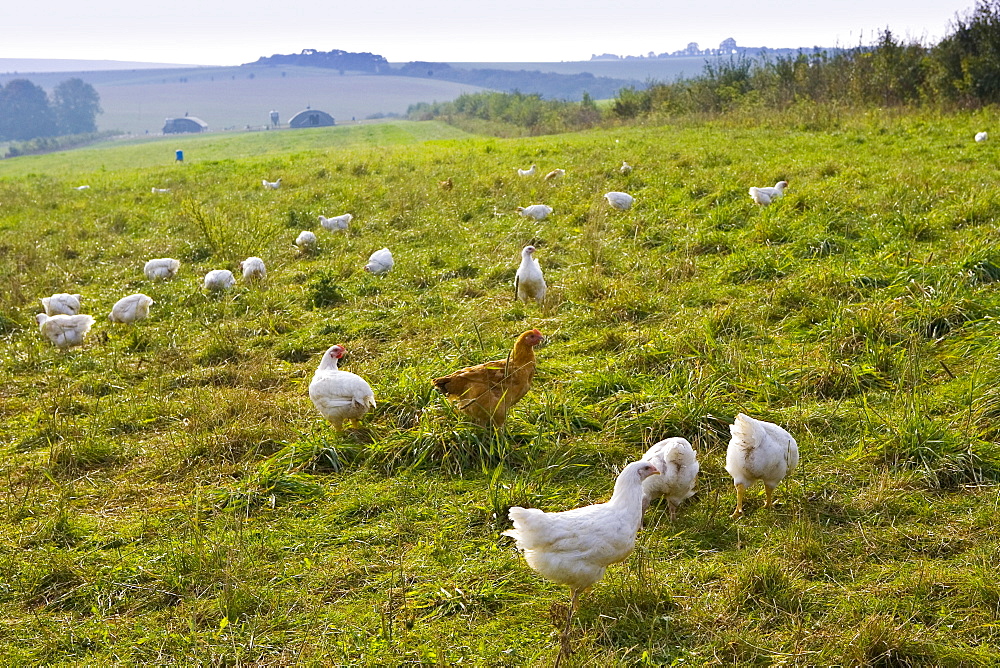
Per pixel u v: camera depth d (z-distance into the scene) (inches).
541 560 175.9
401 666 173.3
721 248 471.8
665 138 1073.5
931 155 732.7
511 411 282.4
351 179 885.8
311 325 404.5
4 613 198.1
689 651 172.7
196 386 331.0
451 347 353.4
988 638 169.3
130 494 253.1
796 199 536.7
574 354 341.7
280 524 231.0
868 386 286.4
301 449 264.8
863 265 395.5
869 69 1264.8
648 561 206.4
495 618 188.9
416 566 208.1
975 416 255.4
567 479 247.8
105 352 383.6
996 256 374.9
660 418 263.1
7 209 834.2
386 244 563.5
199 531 223.8
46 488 258.2
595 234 506.9
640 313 375.2
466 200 685.3
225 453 271.7
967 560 194.9
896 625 172.2
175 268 516.1
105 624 191.8
